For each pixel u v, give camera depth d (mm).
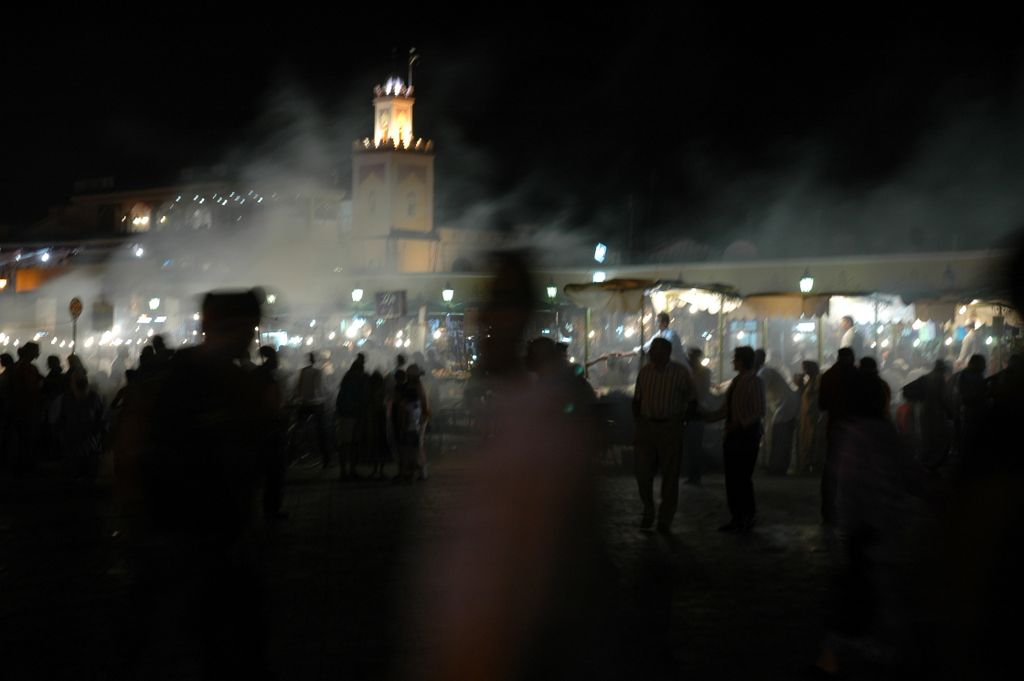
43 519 15648
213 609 6035
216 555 6031
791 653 8867
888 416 8445
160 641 7531
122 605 10297
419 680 7949
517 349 5215
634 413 14812
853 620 8148
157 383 6074
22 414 21203
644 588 5871
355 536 14172
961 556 3490
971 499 3508
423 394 20531
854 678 8164
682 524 15414
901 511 8164
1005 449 3506
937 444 20594
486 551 5109
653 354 14656
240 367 6242
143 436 5996
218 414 6020
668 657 5793
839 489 8266
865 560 8211
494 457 5141
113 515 15984
